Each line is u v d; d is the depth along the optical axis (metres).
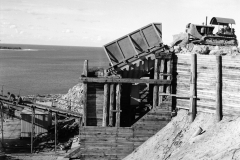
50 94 74.25
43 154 34.12
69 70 143.38
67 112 35.09
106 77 25.14
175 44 31.52
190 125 24.25
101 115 25.56
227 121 22.70
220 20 32.09
